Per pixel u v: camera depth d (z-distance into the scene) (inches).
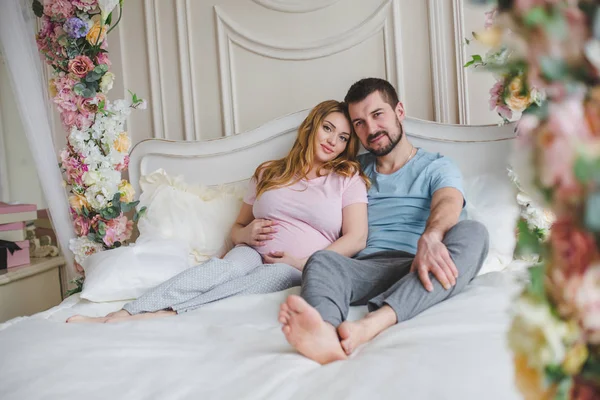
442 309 60.2
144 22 123.0
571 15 18.2
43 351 53.1
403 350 48.6
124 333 59.6
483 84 102.8
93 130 100.2
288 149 107.7
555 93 18.8
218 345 56.0
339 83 111.7
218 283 76.0
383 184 92.1
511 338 20.1
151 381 46.3
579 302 18.0
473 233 69.9
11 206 108.3
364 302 73.0
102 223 99.0
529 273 20.5
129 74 125.3
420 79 106.8
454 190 83.6
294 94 114.9
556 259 19.0
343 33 110.3
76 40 99.0
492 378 40.2
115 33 125.0
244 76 117.9
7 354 52.6
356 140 97.9
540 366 19.0
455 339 50.1
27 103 96.1
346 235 87.0
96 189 99.3
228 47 118.2
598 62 17.8
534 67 19.3
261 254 90.0
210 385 45.1
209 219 97.7
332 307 60.1
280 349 53.6
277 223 91.1
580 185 17.8
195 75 121.3
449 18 103.7
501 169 94.5
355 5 109.3
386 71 108.3
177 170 113.0
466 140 97.3
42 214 130.0
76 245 99.3
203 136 122.0
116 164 102.3
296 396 43.3
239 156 110.3
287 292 73.2
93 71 98.4
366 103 89.7
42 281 111.2
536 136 18.7
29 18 100.8
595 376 18.8
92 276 79.3
